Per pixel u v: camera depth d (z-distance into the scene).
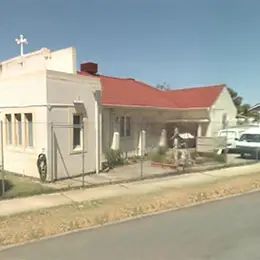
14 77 15.29
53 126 13.81
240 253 6.01
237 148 22.30
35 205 9.60
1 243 6.58
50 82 13.69
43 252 6.15
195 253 6.02
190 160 18.30
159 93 29.34
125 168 17.44
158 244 6.51
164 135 22.78
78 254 6.04
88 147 15.54
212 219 8.32
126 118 21.33
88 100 15.51
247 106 50.41
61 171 14.12
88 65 25.27
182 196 10.72
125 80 28.66
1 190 11.80
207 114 27.45
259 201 10.45
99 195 10.91
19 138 15.35
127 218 8.41
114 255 5.97
